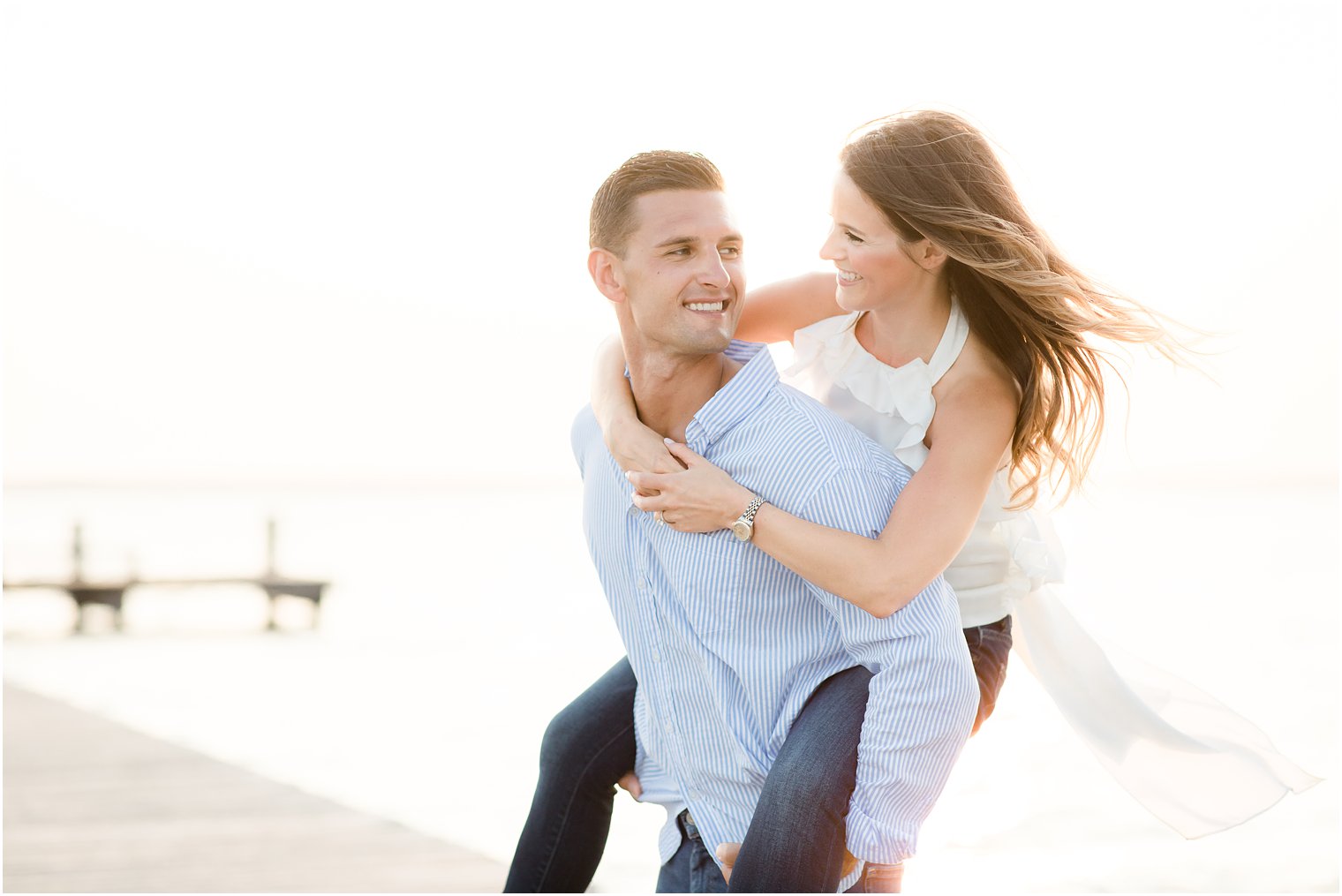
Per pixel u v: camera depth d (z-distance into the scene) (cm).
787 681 198
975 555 223
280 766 803
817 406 200
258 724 945
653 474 193
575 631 1524
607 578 213
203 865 588
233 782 759
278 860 597
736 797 202
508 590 2011
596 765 222
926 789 187
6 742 866
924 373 212
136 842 630
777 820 183
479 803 710
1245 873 620
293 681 1145
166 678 1156
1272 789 225
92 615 1670
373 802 712
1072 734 982
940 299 214
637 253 189
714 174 192
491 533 3331
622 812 770
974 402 207
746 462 192
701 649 200
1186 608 1738
